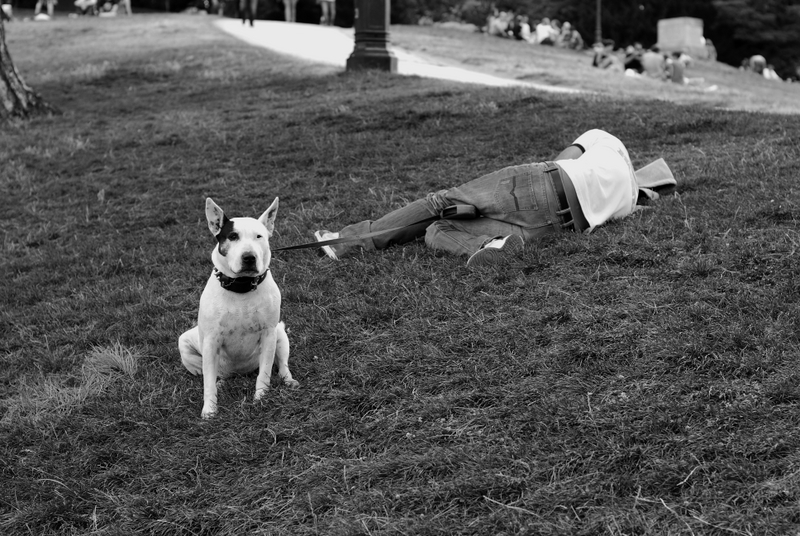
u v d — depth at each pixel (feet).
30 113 53.42
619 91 55.16
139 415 17.37
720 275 18.48
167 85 62.44
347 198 30.89
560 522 11.85
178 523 13.76
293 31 99.81
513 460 13.46
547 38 127.13
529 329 17.65
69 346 21.86
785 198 22.39
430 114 42.78
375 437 15.06
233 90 58.03
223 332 16.75
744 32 171.01
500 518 12.17
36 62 77.97
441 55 79.92
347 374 17.37
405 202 29.09
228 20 115.75
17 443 17.34
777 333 15.61
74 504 14.82
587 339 16.71
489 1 175.32
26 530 14.49
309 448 15.05
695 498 11.94
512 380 15.92
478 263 21.44
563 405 14.57
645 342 16.16
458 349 17.51
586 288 19.10
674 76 79.61
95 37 93.20
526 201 22.24
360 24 60.23
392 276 21.94
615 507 12.00
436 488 13.10
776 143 30.73
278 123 44.86
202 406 17.46
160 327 22.06
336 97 50.49
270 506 13.73
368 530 12.50
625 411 14.11
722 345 15.53
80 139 45.60
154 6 184.44
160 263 27.09
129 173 38.22
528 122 39.58
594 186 22.57
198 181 36.37
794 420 13.14
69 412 18.03
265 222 17.39
